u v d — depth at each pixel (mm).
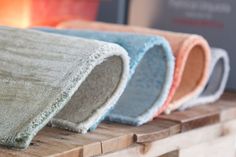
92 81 701
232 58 1075
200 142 849
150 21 1146
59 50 646
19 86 636
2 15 980
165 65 787
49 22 1067
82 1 1124
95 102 697
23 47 665
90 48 633
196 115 848
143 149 720
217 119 884
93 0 1141
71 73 617
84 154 632
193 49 887
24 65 646
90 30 856
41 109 607
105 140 664
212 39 1096
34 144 626
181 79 904
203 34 1104
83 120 689
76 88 616
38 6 1041
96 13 1150
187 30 1118
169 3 1128
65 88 610
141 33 855
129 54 730
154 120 801
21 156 583
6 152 594
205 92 977
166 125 778
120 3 1146
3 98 637
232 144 940
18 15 1009
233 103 969
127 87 816
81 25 995
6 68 653
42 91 621
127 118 754
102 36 789
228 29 1077
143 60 803
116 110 779
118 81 688
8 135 602
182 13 1119
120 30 936
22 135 599
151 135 728
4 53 665
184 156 814
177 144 793
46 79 626
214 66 973
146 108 780
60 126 698
